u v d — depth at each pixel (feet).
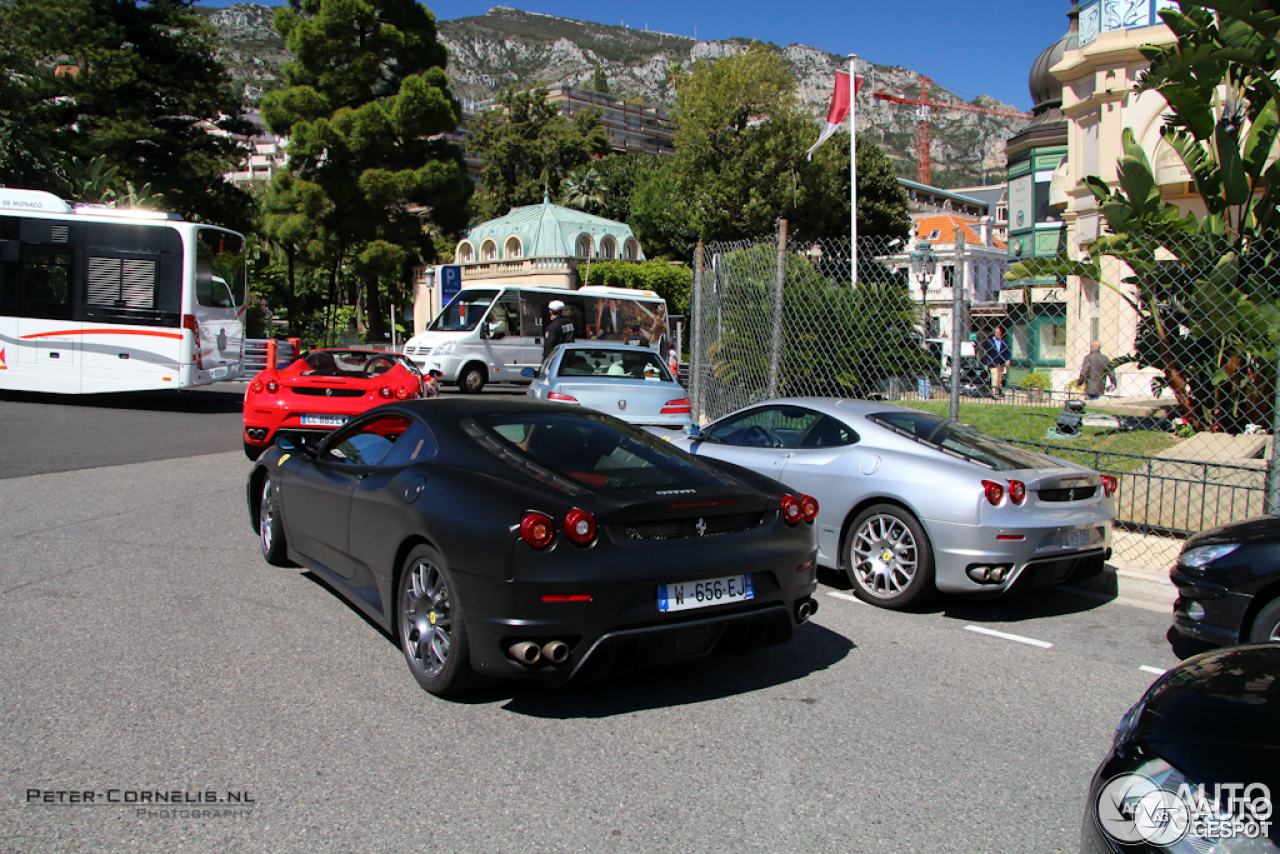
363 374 36.32
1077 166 63.10
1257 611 14.17
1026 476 17.79
